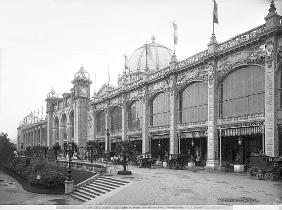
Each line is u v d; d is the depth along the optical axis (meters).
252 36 33.88
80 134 78.44
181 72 45.38
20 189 37.59
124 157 35.09
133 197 21.23
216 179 28.34
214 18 38.94
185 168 40.16
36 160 54.47
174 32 46.91
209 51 39.44
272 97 30.84
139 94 55.62
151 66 71.19
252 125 33.53
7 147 71.69
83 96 80.00
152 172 35.81
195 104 43.44
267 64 31.61
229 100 37.44
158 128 50.28
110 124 67.19
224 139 39.75
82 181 34.09
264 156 28.06
